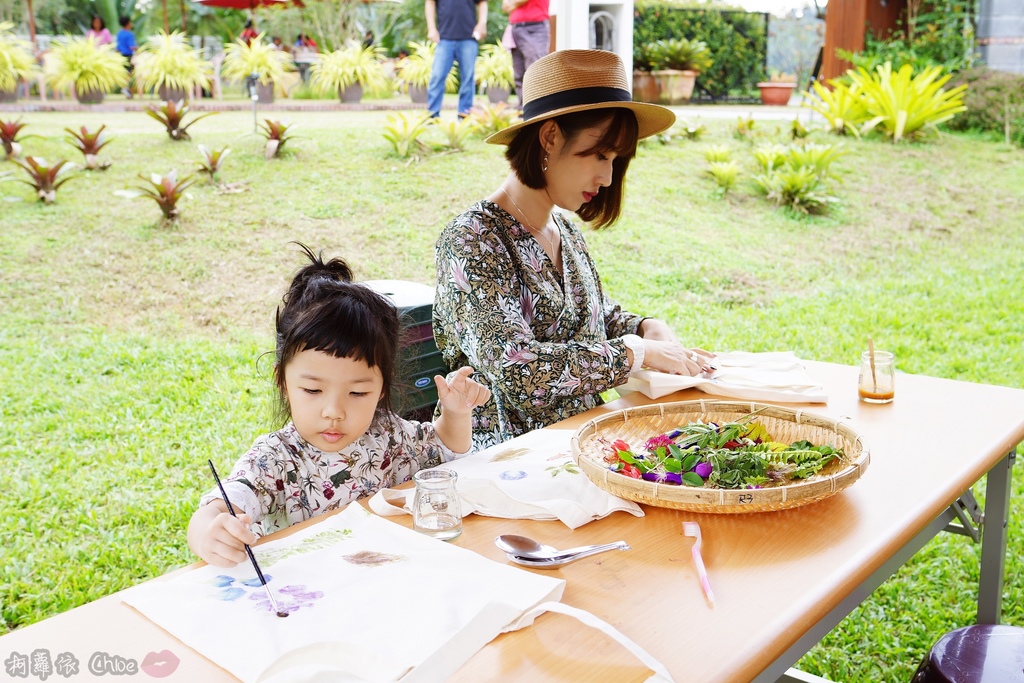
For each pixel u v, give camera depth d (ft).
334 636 3.63
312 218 22.67
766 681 3.90
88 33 33.06
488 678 3.38
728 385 7.12
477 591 3.97
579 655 3.54
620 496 4.91
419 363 8.93
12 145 24.26
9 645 3.63
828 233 26.12
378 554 4.38
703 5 42.47
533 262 7.32
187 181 22.88
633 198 26.50
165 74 32.48
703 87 43.16
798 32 44.88
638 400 7.17
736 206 27.22
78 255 20.20
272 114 31.73
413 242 21.80
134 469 12.54
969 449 5.88
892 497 5.13
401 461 5.71
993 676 5.51
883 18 39.93
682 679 3.41
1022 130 34.68
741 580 4.20
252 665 3.44
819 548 4.52
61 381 15.51
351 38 37.83
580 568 4.33
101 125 26.20
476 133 28.96
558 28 20.22
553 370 6.83
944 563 10.71
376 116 32.12
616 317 8.50
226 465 12.74
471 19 28.30
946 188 29.86
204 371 16.08
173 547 10.69
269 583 4.10
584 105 6.73
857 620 9.68
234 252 20.89
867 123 33.27
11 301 18.20
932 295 22.11
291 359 5.13
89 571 10.08
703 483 4.93
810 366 8.04
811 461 5.17
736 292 21.63
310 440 5.35
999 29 37.96
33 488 11.97
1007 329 19.61
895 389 7.25
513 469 5.54
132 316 18.30
